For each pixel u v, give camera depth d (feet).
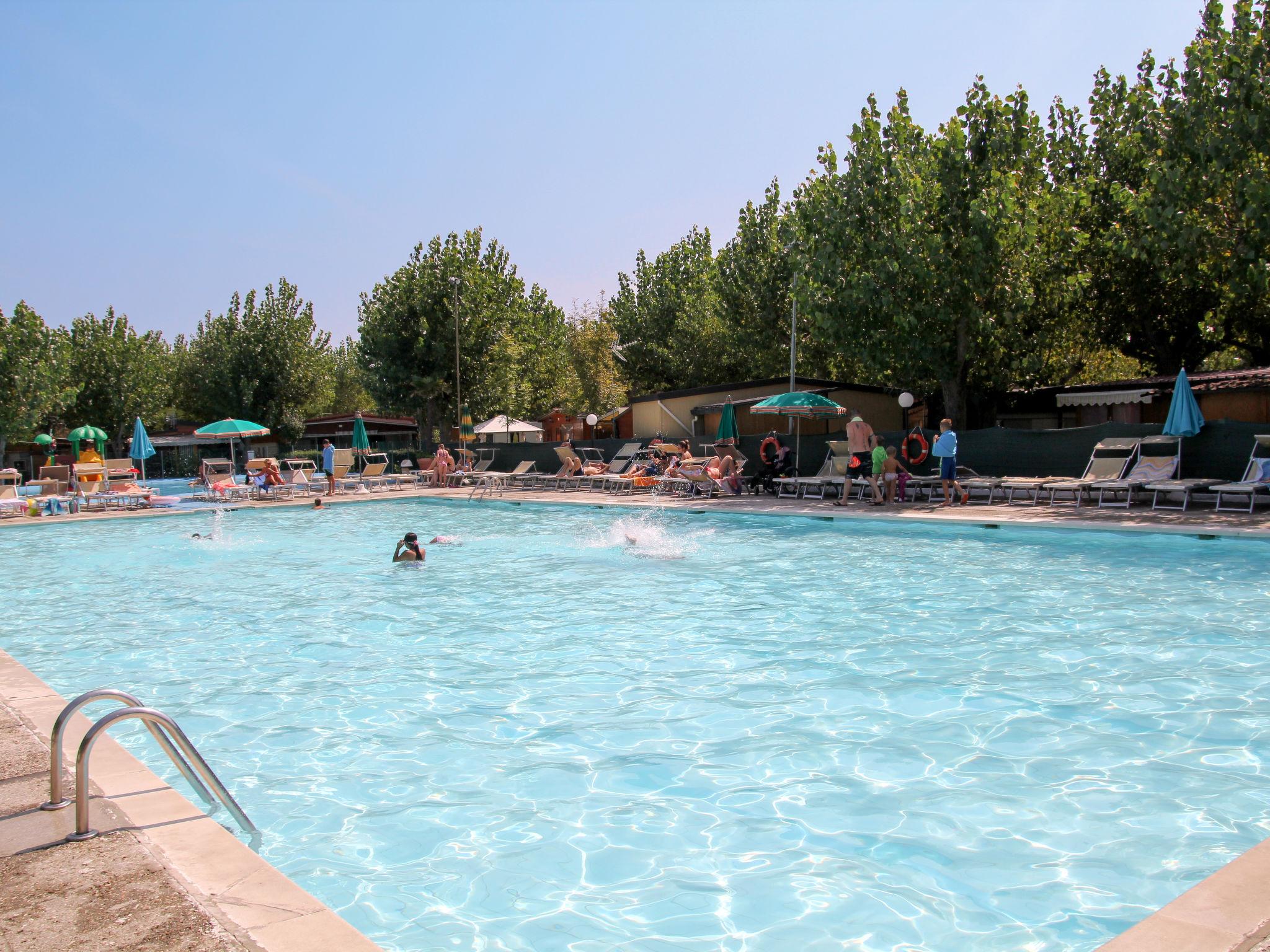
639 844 13.57
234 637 28.25
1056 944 10.53
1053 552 39.81
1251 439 49.73
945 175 68.33
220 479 96.73
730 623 28.37
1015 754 16.62
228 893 9.70
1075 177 87.92
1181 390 50.31
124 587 38.55
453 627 28.99
